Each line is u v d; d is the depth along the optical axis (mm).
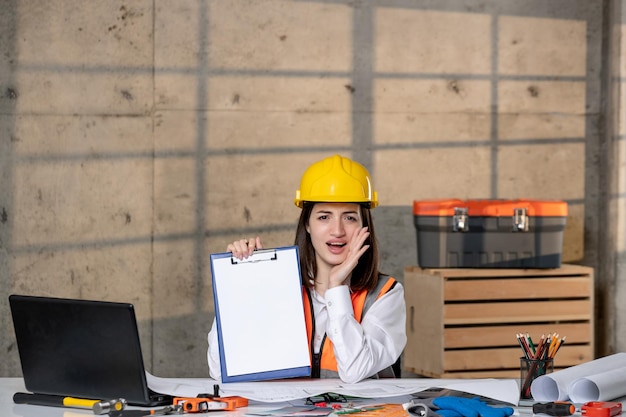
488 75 5582
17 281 5234
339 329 2613
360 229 2797
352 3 5449
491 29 5578
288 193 5410
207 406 2232
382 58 5480
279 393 2367
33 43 5211
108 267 5293
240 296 2541
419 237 4840
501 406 2311
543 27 5629
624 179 5465
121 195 5293
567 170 5676
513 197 5621
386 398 2418
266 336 2535
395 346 2721
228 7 5340
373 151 5484
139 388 2256
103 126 5273
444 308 4672
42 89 5227
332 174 2795
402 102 5504
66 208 5262
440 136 5543
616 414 2205
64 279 5266
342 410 2219
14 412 2254
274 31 5383
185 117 5328
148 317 5336
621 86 5445
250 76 5367
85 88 5258
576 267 4918
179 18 5309
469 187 5570
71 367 2309
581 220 5680
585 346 4867
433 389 2545
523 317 4781
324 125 5441
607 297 5559
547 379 2350
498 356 4742
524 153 5629
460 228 4766
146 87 5297
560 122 5664
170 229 5336
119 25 5270
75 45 5242
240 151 5367
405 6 5492
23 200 5227
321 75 5426
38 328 2318
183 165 5336
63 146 5250
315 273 2850
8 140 5203
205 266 5367
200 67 5332
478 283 4730
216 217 5359
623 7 5430
